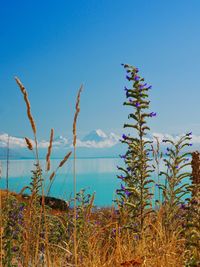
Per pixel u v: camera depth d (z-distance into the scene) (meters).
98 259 1.51
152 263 1.44
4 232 1.40
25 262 1.20
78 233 1.77
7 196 1.49
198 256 1.40
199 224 1.47
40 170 1.15
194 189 1.62
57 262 1.44
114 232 1.94
